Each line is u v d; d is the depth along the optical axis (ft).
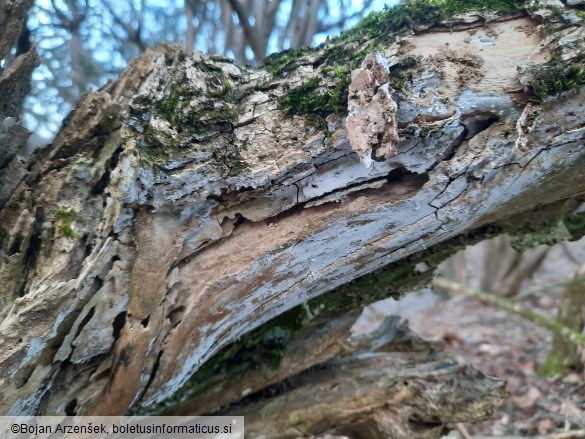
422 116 0.76
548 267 5.69
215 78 0.80
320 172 0.80
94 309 0.76
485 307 4.25
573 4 0.75
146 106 0.75
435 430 1.13
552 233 1.05
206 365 1.06
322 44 0.85
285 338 1.12
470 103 0.76
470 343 3.24
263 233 0.84
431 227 0.89
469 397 1.12
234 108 0.79
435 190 0.82
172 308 0.82
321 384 1.18
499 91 0.75
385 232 0.88
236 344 1.08
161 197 0.75
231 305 0.86
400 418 1.11
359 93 0.70
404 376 1.16
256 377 1.11
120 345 0.79
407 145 0.78
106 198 0.79
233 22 2.46
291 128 0.78
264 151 0.77
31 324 0.71
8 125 0.83
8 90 0.80
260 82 0.81
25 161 0.85
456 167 0.79
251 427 1.10
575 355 2.44
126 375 0.82
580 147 0.79
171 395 1.01
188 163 0.75
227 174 0.76
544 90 0.72
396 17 0.80
